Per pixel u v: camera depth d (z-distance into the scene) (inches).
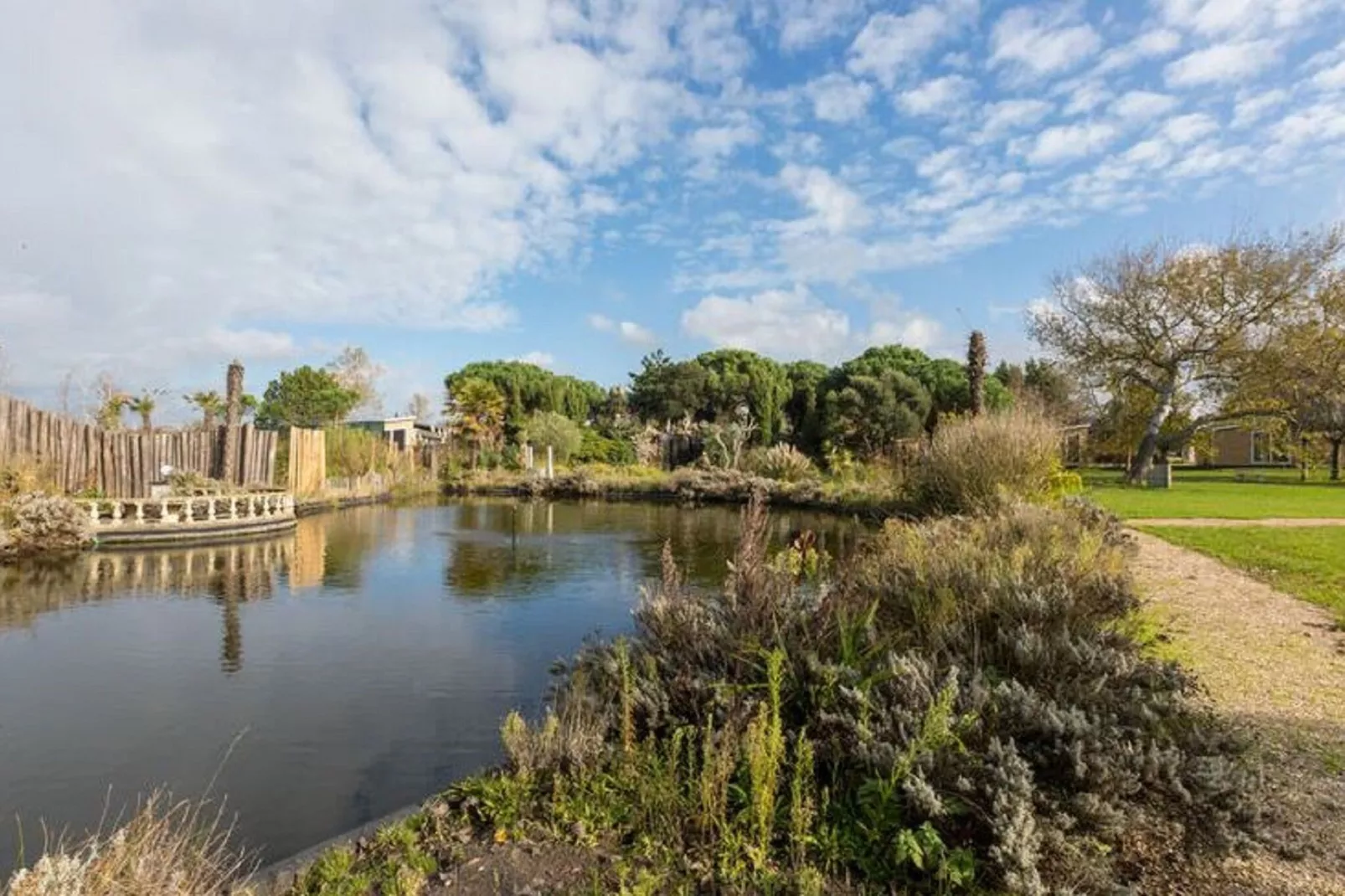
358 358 2049.7
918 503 454.0
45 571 419.5
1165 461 995.3
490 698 211.6
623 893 89.6
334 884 99.2
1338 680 163.9
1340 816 105.6
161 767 169.0
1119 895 85.5
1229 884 91.1
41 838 139.3
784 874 94.4
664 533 599.8
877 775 103.5
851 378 1400.1
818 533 545.0
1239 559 311.9
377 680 227.5
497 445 1378.0
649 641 163.2
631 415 1711.4
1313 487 823.1
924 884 91.8
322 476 890.7
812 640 142.6
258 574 413.7
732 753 113.8
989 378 1413.6
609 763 124.7
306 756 174.2
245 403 1534.2
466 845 106.9
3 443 554.9
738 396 1595.7
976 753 104.5
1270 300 857.5
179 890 90.5
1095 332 963.3
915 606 160.9
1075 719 105.3
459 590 370.0
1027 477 398.9
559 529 633.0
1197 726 115.0
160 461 701.3
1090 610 157.1
